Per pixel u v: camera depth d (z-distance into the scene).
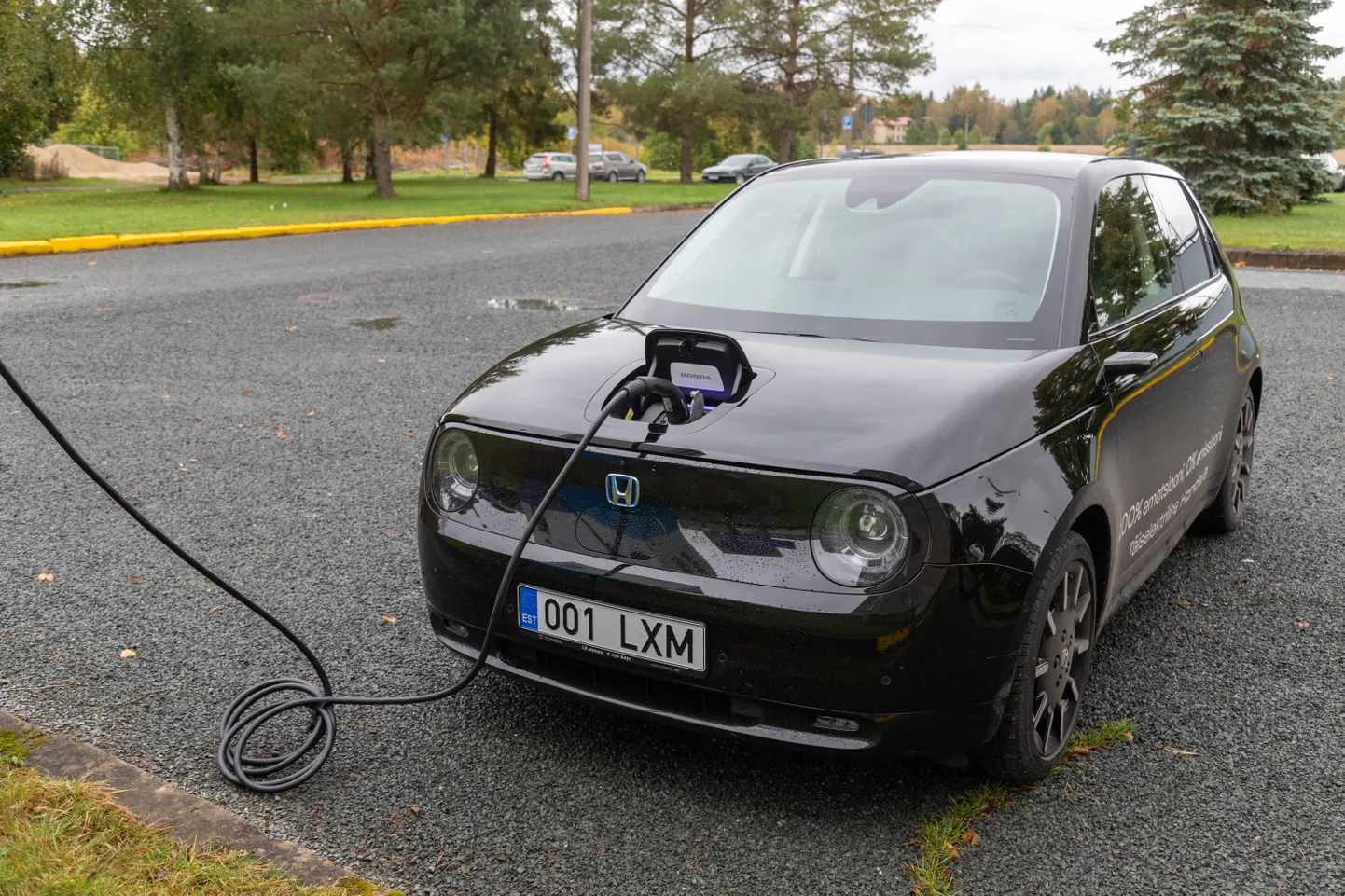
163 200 28.64
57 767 2.61
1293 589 4.00
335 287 11.47
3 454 5.45
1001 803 2.62
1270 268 14.22
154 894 2.12
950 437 2.39
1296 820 2.56
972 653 2.34
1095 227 3.31
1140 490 3.12
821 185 3.76
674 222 22.16
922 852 2.42
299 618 3.66
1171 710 3.10
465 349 8.28
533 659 2.72
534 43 31.97
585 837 2.47
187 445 5.69
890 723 2.32
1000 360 2.79
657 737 2.93
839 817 2.56
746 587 2.33
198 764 2.76
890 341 2.98
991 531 2.34
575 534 2.56
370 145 42.88
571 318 9.72
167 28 30.03
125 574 4.00
